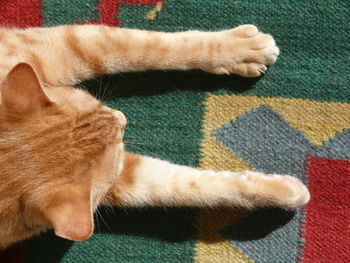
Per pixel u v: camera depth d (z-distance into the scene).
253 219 0.73
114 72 0.70
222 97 0.73
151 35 0.70
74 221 0.58
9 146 0.61
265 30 0.72
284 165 0.73
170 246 0.73
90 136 0.62
